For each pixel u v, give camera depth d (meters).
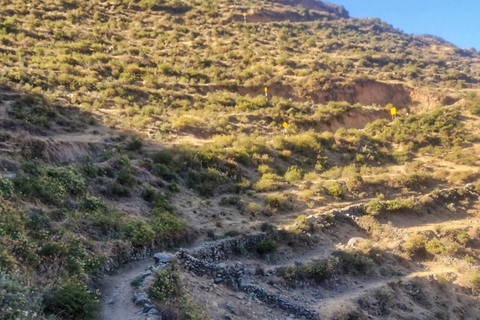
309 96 40.91
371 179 24.67
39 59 33.94
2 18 42.66
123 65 37.41
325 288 15.09
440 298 16.48
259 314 11.91
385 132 33.97
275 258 15.76
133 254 12.67
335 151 29.88
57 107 24.75
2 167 14.06
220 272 12.94
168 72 38.91
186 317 9.41
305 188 22.98
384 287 15.59
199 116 30.80
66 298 8.45
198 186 20.69
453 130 33.91
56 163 17.30
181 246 14.48
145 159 20.59
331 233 18.75
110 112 27.92
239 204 19.44
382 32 100.19
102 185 16.42
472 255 19.92
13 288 7.74
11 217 10.46
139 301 9.39
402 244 19.06
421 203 23.17
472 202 24.58
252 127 31.27
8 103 22.08
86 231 12.41
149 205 16.86
